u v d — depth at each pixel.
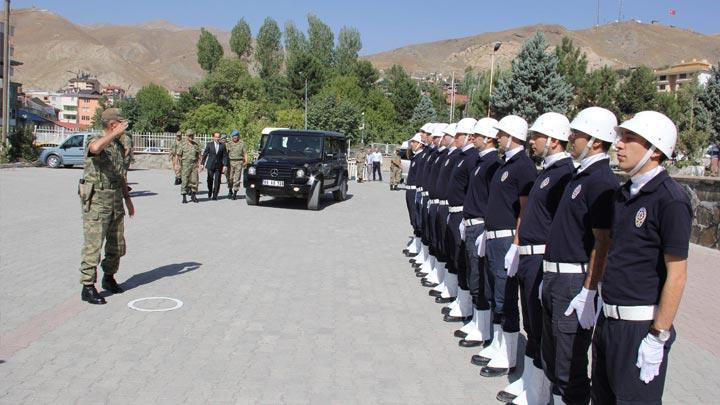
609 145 4.23
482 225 6.26
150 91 82.25
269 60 106.06
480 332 6.21
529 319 4.93
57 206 15.55
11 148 31.89
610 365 3.55
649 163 3.46
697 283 9.40
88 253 7.02
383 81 114.00
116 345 5.80
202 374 5.20
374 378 5.29
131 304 7.14
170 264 9.32
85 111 132.88
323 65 97.69
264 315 6.92
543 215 4.80
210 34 106.88
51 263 9.01
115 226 7.38
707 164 27.19
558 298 4.30
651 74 50.62
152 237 11.59
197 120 62.31
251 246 11.13
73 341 5.86
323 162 18.22
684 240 3.27
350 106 72.94
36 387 4.82
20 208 14.95
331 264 9.89
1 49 39.69
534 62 41.25
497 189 5.69
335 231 13.55
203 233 12.32
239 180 19.41
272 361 5.55
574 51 48.97
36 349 5.62
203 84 78.25
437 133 9.10
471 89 81.12
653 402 3.42
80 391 4.78
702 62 114.94
